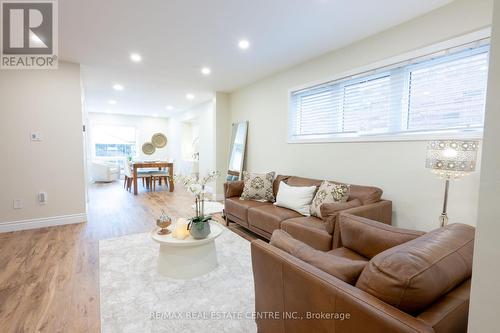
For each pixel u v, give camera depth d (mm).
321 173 3342
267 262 1220
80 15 2326
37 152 3445
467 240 1098
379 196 2467
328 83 3234
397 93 2539
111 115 8906
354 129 2977
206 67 3764
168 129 9930
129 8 2215
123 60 3484
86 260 2518
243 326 1633
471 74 2043
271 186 3578
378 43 2645
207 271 2281
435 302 845
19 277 2186
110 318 1686
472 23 1986
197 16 2348
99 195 5949
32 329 1577
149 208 4699
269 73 4074
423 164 2301
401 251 924
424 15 2271
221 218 4160
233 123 5336
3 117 3248
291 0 2096
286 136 3914
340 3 2129
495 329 598
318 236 2141
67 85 3555
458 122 2127
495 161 586
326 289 907
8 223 3340
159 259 2279
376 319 752
